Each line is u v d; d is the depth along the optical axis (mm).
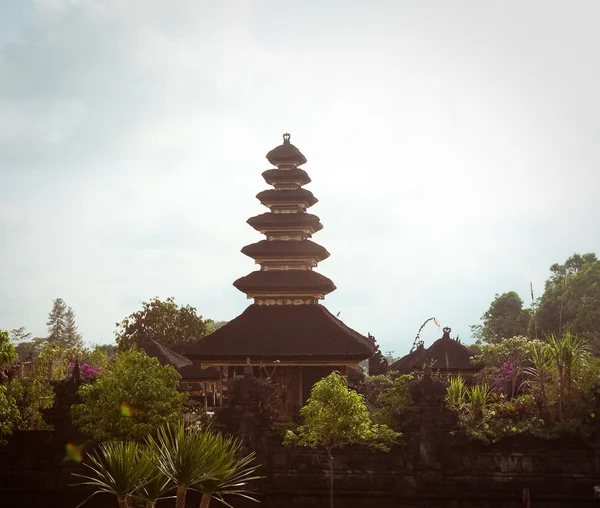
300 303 40594
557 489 27688
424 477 28141
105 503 29641
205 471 16391
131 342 69438
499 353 33594
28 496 30016
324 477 28641
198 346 38406
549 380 30328
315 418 27000
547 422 28766
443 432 28531
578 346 30719
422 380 29172
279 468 28906
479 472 28094
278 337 38562
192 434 16891
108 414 28000
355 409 26969
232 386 29656
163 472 16250
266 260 41844
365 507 28203
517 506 27578
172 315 71812
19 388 34344
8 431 29922
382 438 28672
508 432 28203
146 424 27609
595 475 27641
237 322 39844
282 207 43094
